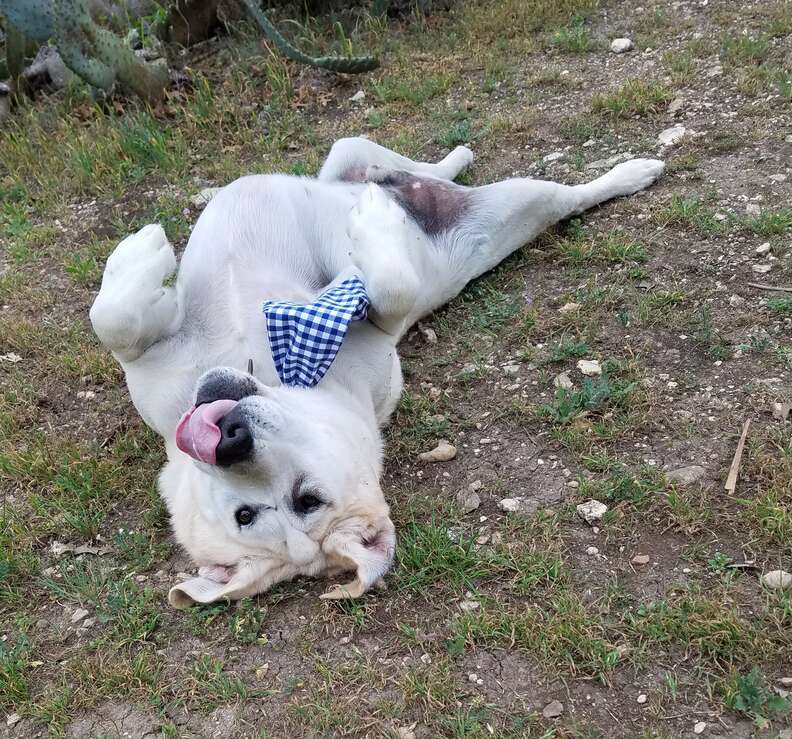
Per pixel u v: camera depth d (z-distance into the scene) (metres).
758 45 1.74
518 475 1.05
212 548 0.92
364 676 0.86
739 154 1.48
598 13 2.11
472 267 1.35
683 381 1.11
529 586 0.91
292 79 2.08
